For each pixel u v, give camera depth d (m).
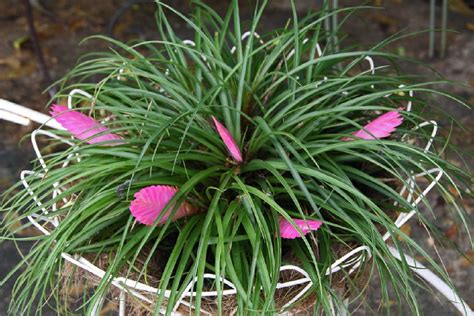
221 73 1.19
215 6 2.95
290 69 1.24
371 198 1.18
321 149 1.10
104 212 1.11
